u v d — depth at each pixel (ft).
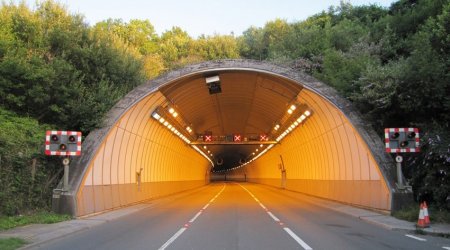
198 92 97.86
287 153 147.43
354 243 40.11
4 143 57.82
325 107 80.69
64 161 61.57
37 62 69.82
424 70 63.16
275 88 91.91
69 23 84.28
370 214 64.75
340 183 88.63
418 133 62.69
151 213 72.02
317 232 47.75
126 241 41.34
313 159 111.86
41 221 54.90
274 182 197.47
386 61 107.45
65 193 61.00
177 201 103.30
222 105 121.60
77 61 81.82
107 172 74.59
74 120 74.02
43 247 38.29
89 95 76.28
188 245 38.65
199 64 80.59
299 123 103.40
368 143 68.39
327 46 129.90
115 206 77.92
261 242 40.34
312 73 121.90
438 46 67.77
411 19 117.08
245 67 80.48
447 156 58.39
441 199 60.34
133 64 97.25
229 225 54.29
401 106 67.36
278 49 160.97
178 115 106.52
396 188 62.44
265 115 125.39
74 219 60.08
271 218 63.00
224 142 145.79
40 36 77.56
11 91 68.33
